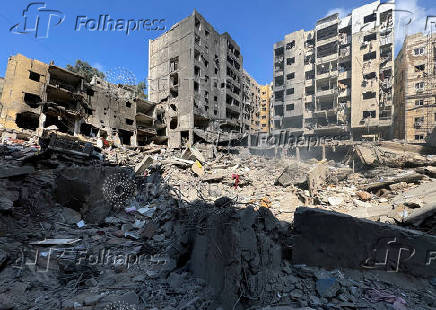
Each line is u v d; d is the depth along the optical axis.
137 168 12.84
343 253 3.76
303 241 4.04
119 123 30.33
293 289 3.27
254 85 58.94
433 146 15.38
